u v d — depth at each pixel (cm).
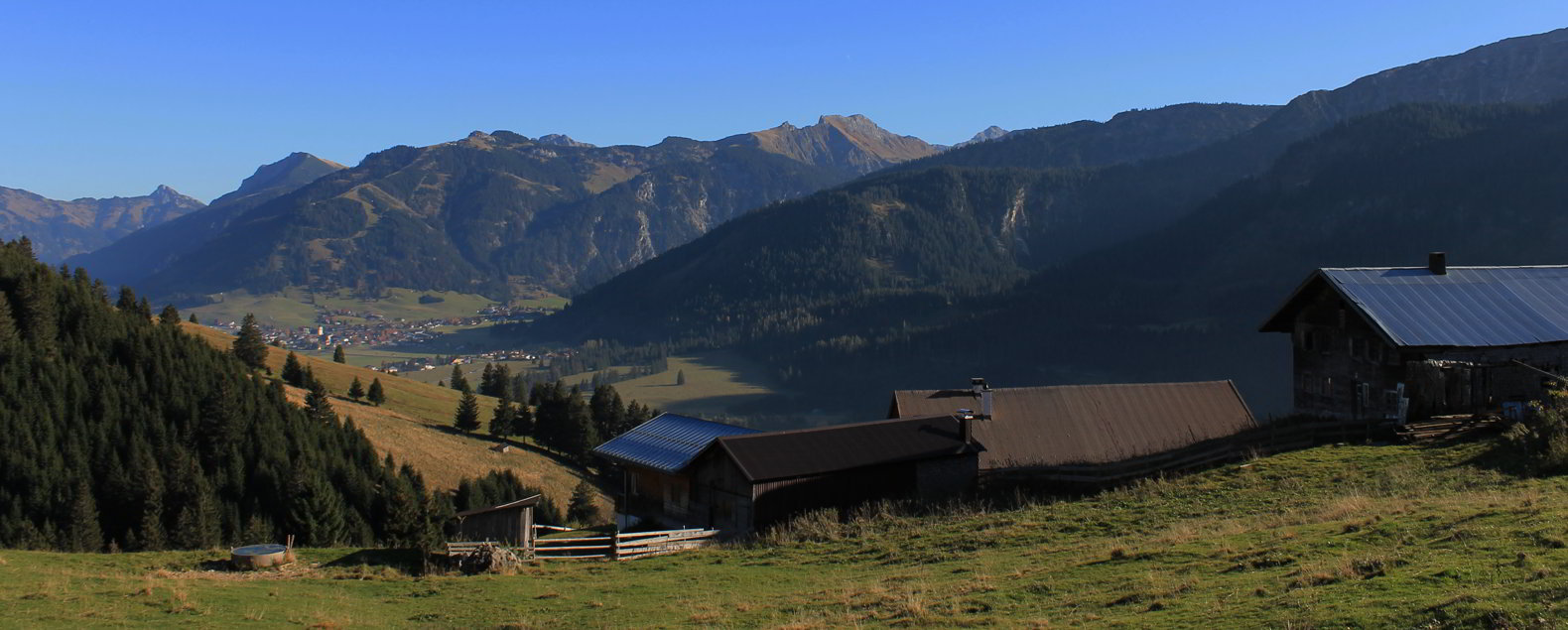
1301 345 5162
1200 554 2203
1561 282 4797
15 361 10456
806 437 4316
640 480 4912
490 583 3023
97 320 11862
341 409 14388
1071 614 1848
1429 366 4175
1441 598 1494
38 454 9419
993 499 3850
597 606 2564
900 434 4469
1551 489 2497
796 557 3138
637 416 17238
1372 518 2281
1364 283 4681
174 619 2494
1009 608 1984
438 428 15125
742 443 4188
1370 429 3959
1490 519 2048
